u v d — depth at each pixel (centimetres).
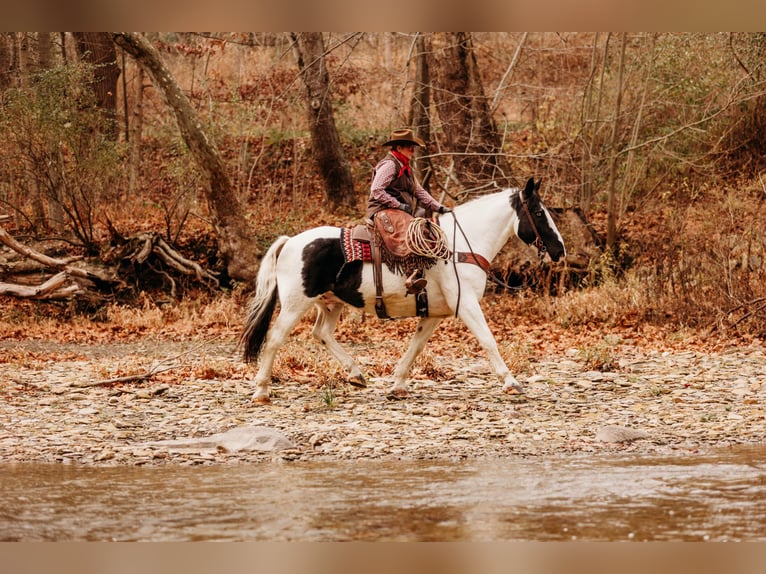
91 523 580
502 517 587
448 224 1044
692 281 1711
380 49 3023
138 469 744
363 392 1095
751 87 2147
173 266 2014
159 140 2822
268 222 2391
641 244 2041
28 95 2111
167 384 1149
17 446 827
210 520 584
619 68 2034
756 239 1788
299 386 1149
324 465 754
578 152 2172
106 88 2491
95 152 2133
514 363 1255
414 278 992
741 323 1565
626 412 973
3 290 1593
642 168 2109
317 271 1006
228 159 2769
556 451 803
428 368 1227
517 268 1930
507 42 2689
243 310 1891
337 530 563
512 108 2888
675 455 782
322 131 2517
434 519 584
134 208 2392
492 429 891
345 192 2550
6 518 591
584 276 1958
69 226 2109
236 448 811
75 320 1836
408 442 840
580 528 564
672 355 1381
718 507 606
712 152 2177
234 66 2950
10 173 2156
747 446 820
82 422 933
